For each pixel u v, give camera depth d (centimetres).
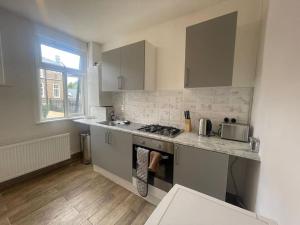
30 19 223
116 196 200
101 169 253
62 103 291
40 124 253
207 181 150
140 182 190
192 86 169
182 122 218
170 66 222
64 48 280
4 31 205
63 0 176
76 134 309
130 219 164
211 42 154
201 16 192
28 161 228
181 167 164
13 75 218
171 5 183
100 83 281
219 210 67
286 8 85
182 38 209
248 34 157
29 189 211
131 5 184
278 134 87
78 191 209
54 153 259
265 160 108
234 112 179
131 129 211
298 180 60
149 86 225
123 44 280
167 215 64
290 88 75
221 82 152
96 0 175
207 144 152
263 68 122
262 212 105
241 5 163
